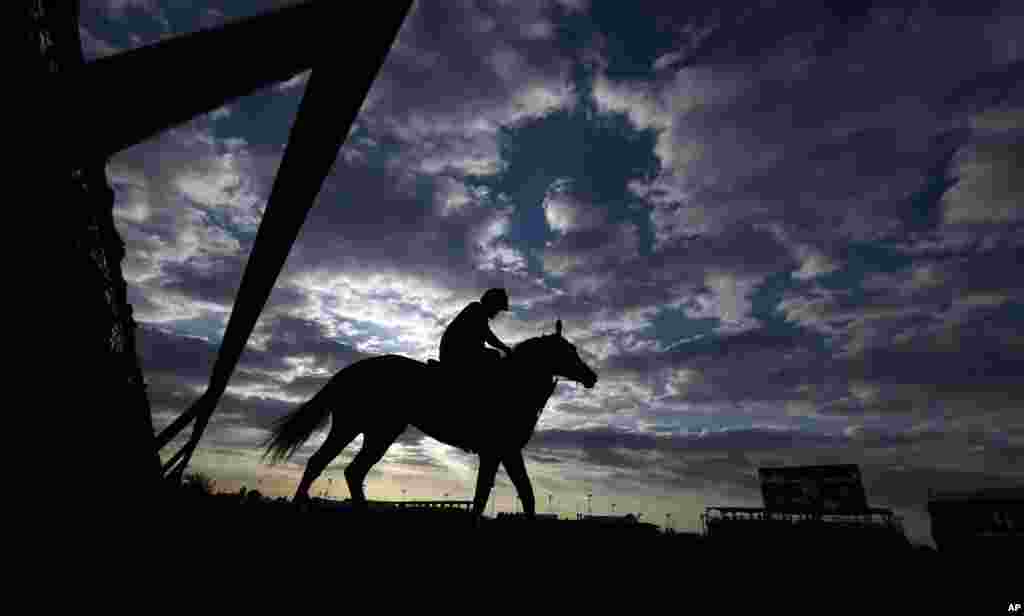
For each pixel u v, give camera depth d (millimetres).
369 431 4457
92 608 1334
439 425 4391
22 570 971
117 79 365
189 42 363
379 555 2377
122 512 1668
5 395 750
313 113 443
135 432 1740
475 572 2312
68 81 358
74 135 384
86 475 1243
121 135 407
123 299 1310
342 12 363
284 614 1691
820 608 2283
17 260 597
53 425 957
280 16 364
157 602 1583
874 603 2328
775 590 2402
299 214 588
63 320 848
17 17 419
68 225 694
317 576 2041
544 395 4586
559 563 2547
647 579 2434
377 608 1863
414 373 4441
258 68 387
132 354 1519
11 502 887
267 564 2062
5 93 363
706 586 2395
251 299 894
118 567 1597
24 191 452
